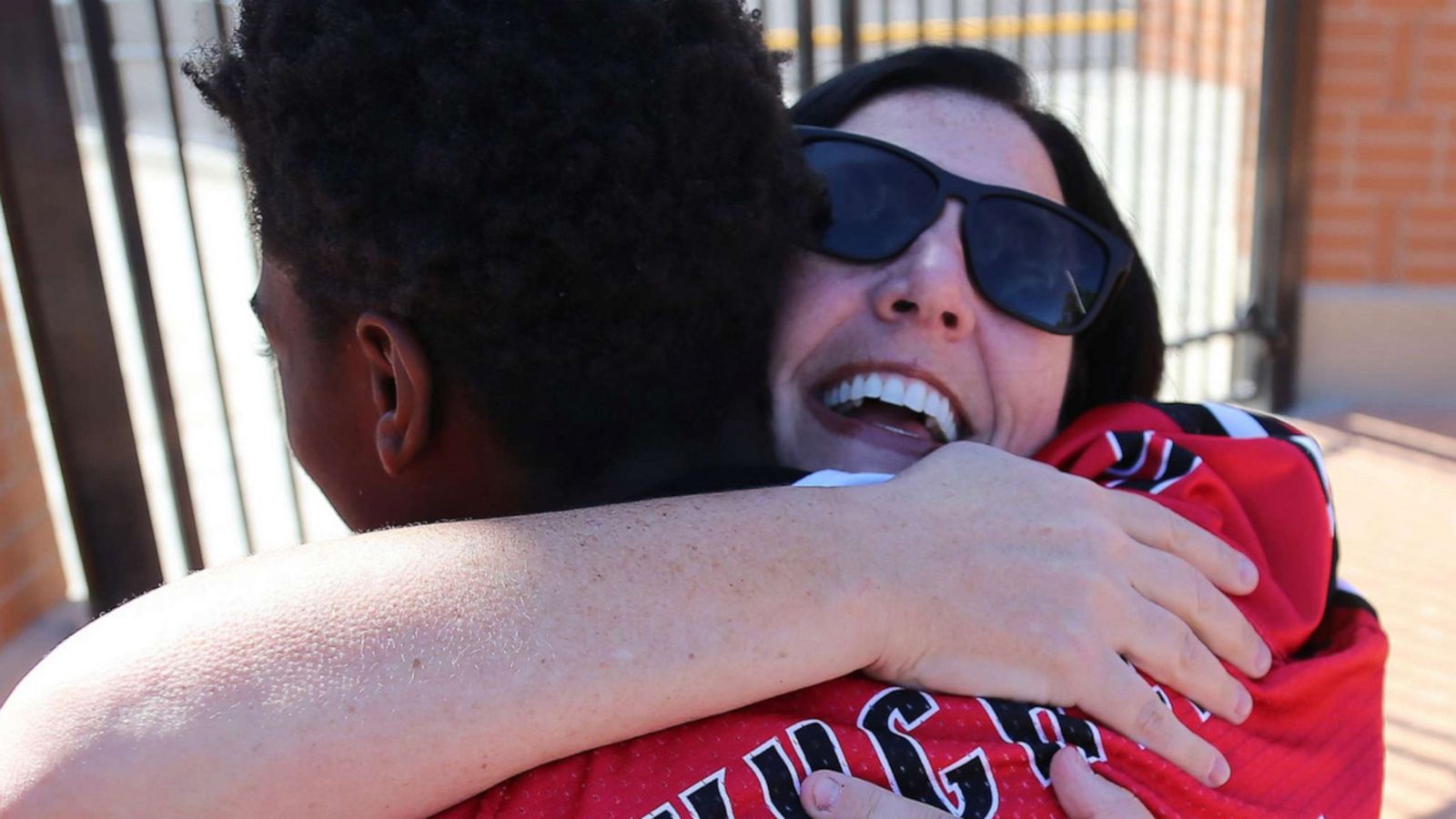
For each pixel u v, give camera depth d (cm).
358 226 96
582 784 90
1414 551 401
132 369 575
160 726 82
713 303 106
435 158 92
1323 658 121
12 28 265
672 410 108
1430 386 546
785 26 535
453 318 97
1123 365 168
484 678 86
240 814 81
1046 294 144
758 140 105
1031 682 100
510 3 95
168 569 374
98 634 90
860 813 91
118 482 295
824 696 98
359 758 83
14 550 333
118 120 286
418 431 103
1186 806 102
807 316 139
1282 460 132
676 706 90
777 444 144
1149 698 102
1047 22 524
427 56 93
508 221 93
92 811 80
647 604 92
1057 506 109
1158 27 920
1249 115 560
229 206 946
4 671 318
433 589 90
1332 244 542
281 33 98
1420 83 520
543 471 107
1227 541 121
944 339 139
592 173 94
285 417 118
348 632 87
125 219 292
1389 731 306
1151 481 127
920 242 138
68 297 281
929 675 99
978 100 155
